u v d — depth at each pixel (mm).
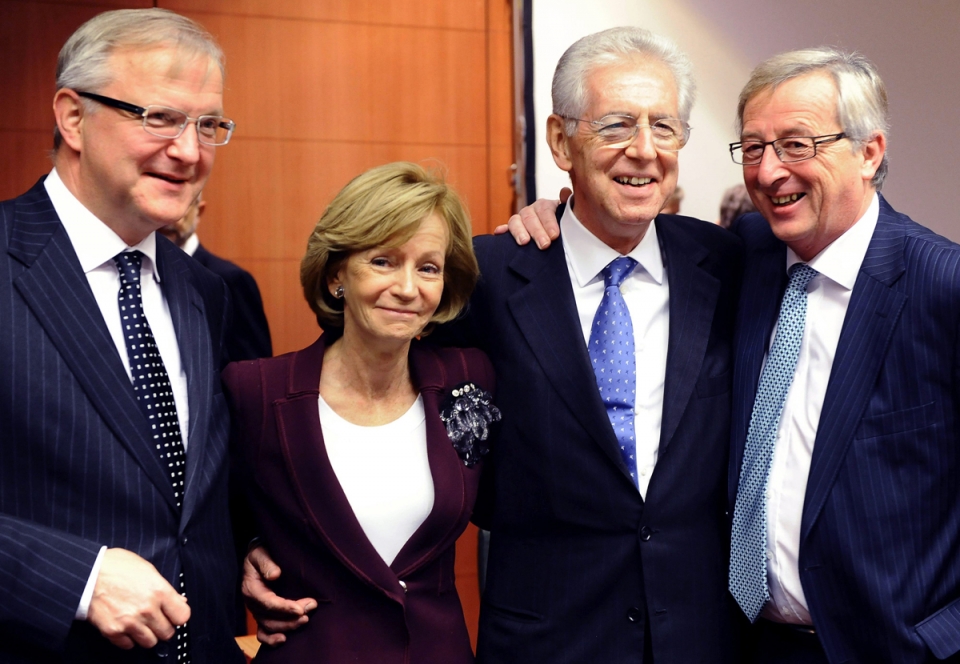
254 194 4039
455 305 1956
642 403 1985
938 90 4199
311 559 1799
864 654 1819
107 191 1620
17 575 1465
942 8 4180
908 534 1796
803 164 1837
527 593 1979
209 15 3953
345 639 1755
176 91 1606
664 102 1913
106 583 1461
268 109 4039
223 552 1755
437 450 1847
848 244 1895
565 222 2111
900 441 1794
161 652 1595
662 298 2072
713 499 2000
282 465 1812
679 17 4043
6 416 1518
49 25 3824
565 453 1945
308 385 1839
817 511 1816
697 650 1907
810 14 4094
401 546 1812
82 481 1546
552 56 4039
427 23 4207
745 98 1947
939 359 1771
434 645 1792
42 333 1555
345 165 4137
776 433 1907
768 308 2016
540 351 1990
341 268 1823
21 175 3822
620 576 1920
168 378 1704
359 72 4137
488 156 4293
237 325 3342
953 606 1789
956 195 4246
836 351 1851
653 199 1938
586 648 1916
